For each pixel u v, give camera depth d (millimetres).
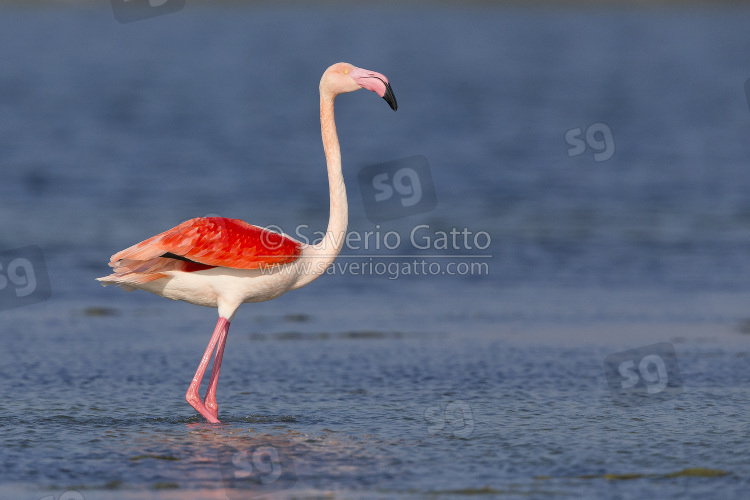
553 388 14297
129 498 9609
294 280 13047
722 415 12781
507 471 10453
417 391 14156
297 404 13461
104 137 45062
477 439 11703
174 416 12852
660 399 13617
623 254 25422
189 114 53281
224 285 12508
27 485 9953
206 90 64438
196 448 11312
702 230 28406
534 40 117000
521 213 30859
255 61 85188
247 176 36656
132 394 14008
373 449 11289
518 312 19750
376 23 150125
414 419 12656
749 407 13172
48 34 114375
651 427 12203
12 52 90062
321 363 15898
